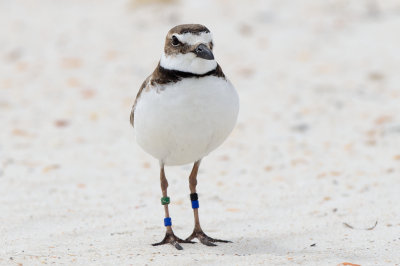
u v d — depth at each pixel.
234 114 8.68
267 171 12.91
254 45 21.28
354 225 9.93
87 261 8.38
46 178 12.58
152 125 8.46
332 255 8.55
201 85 8.26
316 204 11.02
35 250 8.93
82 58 20.77
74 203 11.23
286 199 11.32
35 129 15.61
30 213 10.66
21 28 23.72
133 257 8.54
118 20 24.30
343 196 11.35
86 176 12.75
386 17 23.12
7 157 13.78
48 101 17.48
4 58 20.77
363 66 19.20
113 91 18.25
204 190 11.93
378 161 13.21
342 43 21.09
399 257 8.48
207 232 9.86
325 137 14.80
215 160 13.62
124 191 11.93
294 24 23.00
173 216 10.59
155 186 12.23
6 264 8.23
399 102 16.72
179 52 8.20
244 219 10.41
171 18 23.88
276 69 19.36
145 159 13.78
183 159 9.04
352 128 15.27
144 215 10.66
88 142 14.85
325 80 18.36
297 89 17.84
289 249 8.99
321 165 13.11
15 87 18.47
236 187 12.04
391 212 10.40
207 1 25.50
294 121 15.79
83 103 17.39
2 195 11.60
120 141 14.93
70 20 24.59
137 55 20.97
